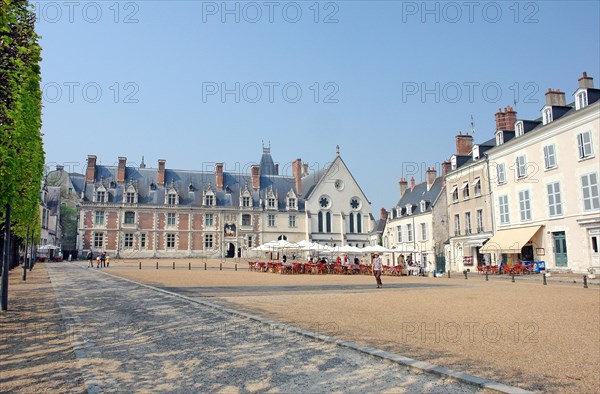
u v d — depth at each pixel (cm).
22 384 623
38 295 1686
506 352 797
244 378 647
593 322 1115
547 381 630
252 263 4275
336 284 2428
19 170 1256
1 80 1110
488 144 4347
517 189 3612
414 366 677
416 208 5428
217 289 1989
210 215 7056
